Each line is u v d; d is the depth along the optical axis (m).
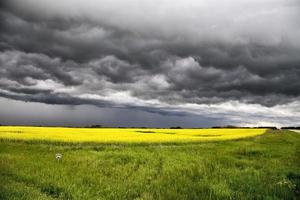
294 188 11.45
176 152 25.08
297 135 72.62
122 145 33.84
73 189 10.55
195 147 31.53
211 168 15.92
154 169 15.65
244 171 15.15
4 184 10.56
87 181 12.08
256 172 14.72
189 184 11.69
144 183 12.06
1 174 12.77
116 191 10.68
